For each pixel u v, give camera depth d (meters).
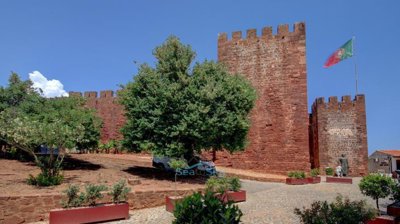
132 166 24.22
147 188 14.87
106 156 30.47
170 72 21.19
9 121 17.78
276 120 32.09
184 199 7.13
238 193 15.21
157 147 20.16
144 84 21.31
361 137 35.66
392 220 9.09
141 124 20.02
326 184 24.58
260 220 11.16
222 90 20.45
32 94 24.61
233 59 34.75
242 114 21.61
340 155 36.12
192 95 20.16
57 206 11.47
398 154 54.66
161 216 11.85
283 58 32.62
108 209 11.09
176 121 20.09
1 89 24.08
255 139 32.59
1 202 10.34
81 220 10.50
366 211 7.56
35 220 10.95
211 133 20.08
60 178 15.14
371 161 58.03
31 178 14.70
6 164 20.23
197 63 21.92
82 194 11.23
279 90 32.34
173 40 21.77
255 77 33.50
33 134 15.34
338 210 7.03
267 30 33.69
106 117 39.47
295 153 31.02
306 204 14.54
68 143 16.58
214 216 6.66
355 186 23.02
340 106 36.97
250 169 32.28
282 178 26.09
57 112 21.20
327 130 37.12
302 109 31.38
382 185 12.23
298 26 32.56
